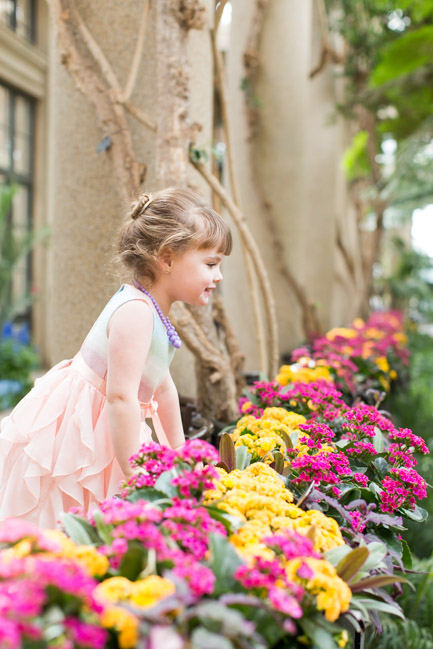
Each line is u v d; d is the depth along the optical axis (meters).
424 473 2.97
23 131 8.66
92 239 2.24
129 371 1.25
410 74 5.98
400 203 7.67
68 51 2.01
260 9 3.81
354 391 2.63
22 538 0.78
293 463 1.21
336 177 6.46
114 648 0.67
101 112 2.01
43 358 8.91
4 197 6.88
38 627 0.59
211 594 0.75
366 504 1.27
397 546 1.22
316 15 6.25
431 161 6.70
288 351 4.15
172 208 1.31
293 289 4.08
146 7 2.01
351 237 8.34
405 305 10.66
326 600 0.78
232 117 4.05
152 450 1.03
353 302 7.80
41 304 8.91
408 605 2.01
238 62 3.99
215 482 1.07
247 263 2.50
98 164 2.21
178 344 1.37
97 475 1.31
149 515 0.81
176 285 1.34
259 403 1.99
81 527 0.91
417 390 5.63
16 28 8.24
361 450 1.41
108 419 1.26
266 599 0.75
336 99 6.63
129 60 2.18
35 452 1.29
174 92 1.94
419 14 6.32
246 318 3.87
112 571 0.79
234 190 2.55
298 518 1.03
